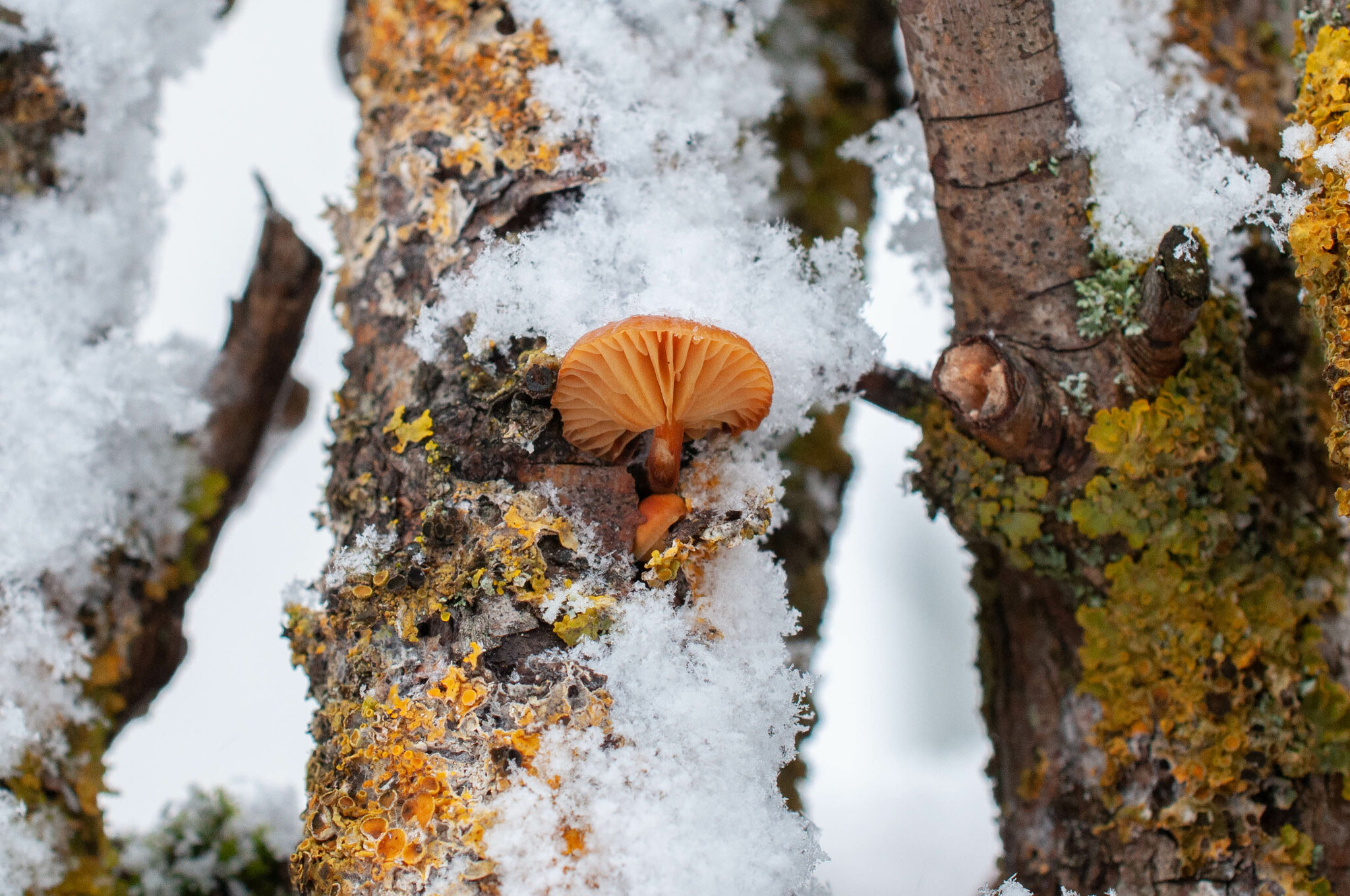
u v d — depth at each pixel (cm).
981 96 36
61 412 38
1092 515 36
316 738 35
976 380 35
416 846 34
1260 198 35
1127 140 36
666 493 35
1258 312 38
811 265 37
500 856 33
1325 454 38
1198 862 36
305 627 36
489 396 35
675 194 37
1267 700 36
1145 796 37
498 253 36
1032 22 35
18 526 38
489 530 35
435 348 36
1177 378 36
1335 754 36
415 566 35
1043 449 36
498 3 38
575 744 34
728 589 35
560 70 37
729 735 34
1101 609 37
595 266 36
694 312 35
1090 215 36
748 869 34
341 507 36
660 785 34
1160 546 36
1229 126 38
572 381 34
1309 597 37
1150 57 38
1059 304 36
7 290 38
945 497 37
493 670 34
